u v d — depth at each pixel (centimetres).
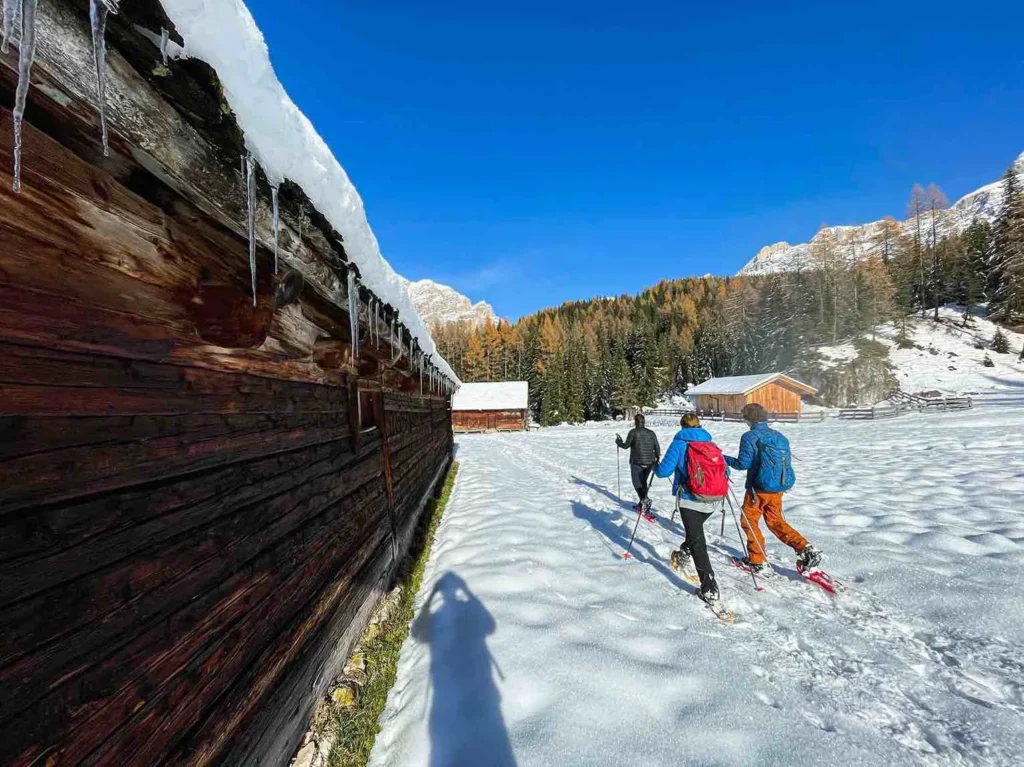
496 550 510
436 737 237
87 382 106
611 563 470
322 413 273
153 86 98
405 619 364
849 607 358
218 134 114
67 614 98
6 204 84
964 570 396
